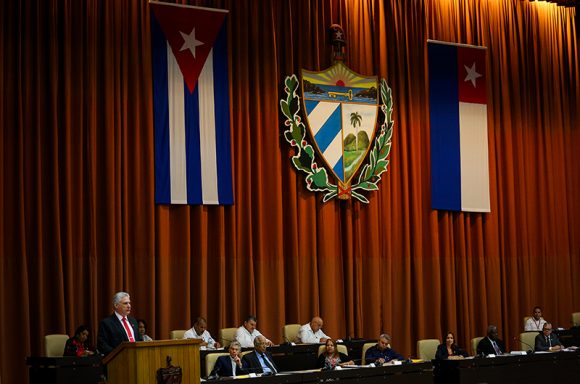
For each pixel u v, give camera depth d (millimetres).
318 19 15969
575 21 19359
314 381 10211
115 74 13742
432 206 16656
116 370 7219
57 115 13211
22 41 13117
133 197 13695
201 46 14555
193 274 14211
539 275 18062
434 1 17422
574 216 18812
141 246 13656
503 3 18328
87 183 13328
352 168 15805
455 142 17094
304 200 15430
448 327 16609
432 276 16531
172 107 14180
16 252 12695
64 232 13039
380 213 16219
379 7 16688
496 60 18016
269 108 15156
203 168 14328
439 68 17109
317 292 15211
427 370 11414
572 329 15773
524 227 17906
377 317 15820
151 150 13914
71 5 13523
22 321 12531
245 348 12227
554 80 18859
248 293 14562
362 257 15945
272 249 14891
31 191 12961
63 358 10758
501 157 17891
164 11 14289
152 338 13469
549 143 18562
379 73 16484
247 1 15195
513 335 17484
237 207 14695
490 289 17312
